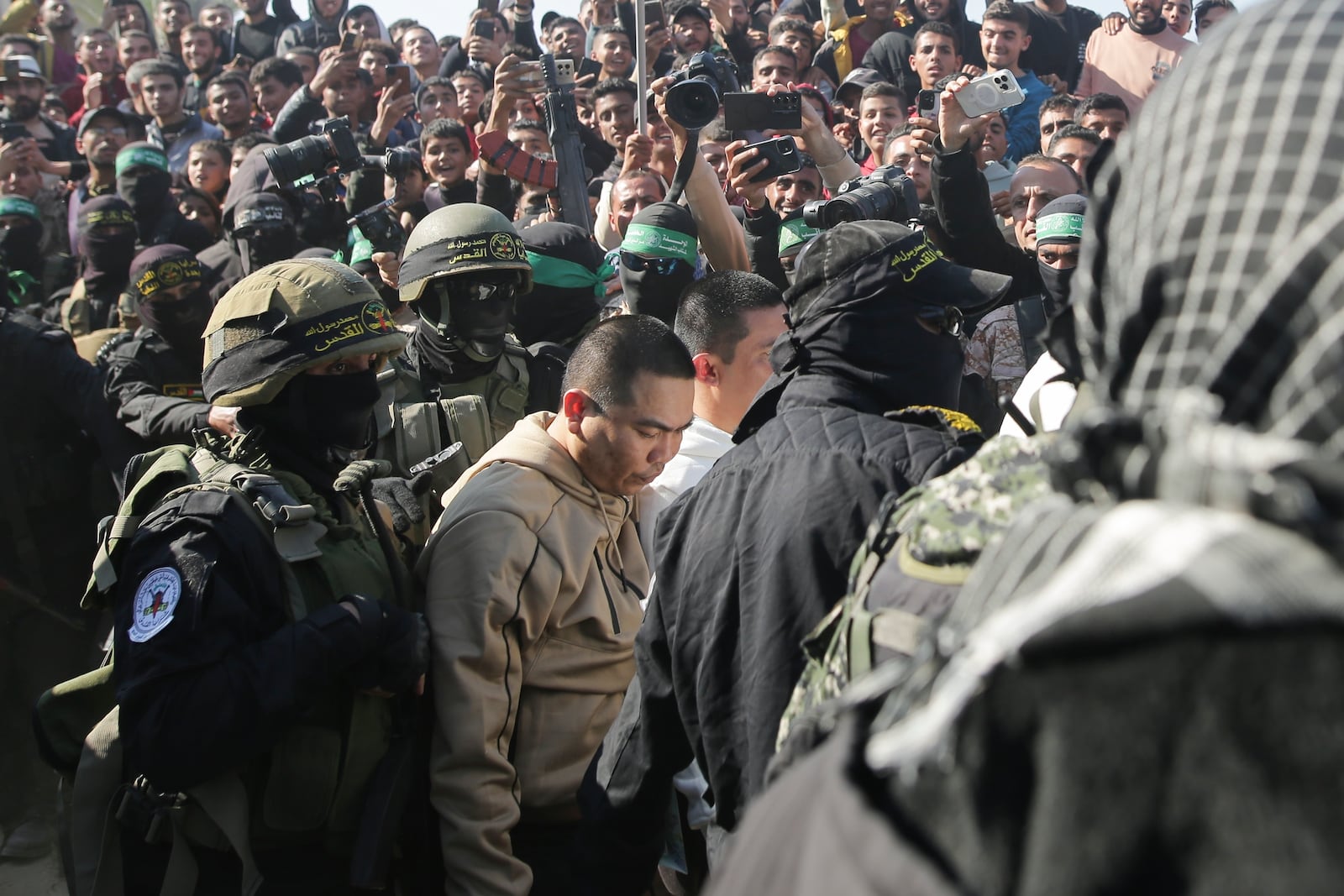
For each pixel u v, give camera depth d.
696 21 7.07
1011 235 4.54
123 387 4.28
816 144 4.36
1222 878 0.50
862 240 1.96
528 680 2.32
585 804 1.87
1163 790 0.52
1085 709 0.55
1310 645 0.52
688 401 2.43
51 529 4.44
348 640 2.02
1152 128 0.69
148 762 1.98
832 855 0.60
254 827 2.07
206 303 4.41
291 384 2.26
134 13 9.60
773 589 1.63
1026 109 5.81
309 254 4.43
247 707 1.95
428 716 2.25
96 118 6.88
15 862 4.12
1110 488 0.63
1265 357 0.59
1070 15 6.72
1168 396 0.61
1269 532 0.55
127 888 2.16
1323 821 0.49
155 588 2.02
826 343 1.96
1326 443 0.57
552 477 2.40
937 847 0.57
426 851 2.24
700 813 2.37
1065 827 0.53
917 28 6.85
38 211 6.48
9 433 4.34
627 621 2.43
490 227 3.22
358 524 2.31
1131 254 0.67
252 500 2.11
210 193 6.72
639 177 4.63
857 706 0.71
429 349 3.23
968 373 3.44
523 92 4.84
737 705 1.69
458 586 2.24
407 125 7.64
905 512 1.04
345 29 8.69
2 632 4.34
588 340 2.44
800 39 6.54
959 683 0.59
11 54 9.08
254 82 8.23
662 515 1.87
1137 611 0.54
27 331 4.37
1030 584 0.62
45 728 2.27
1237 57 0.66
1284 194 0.60
